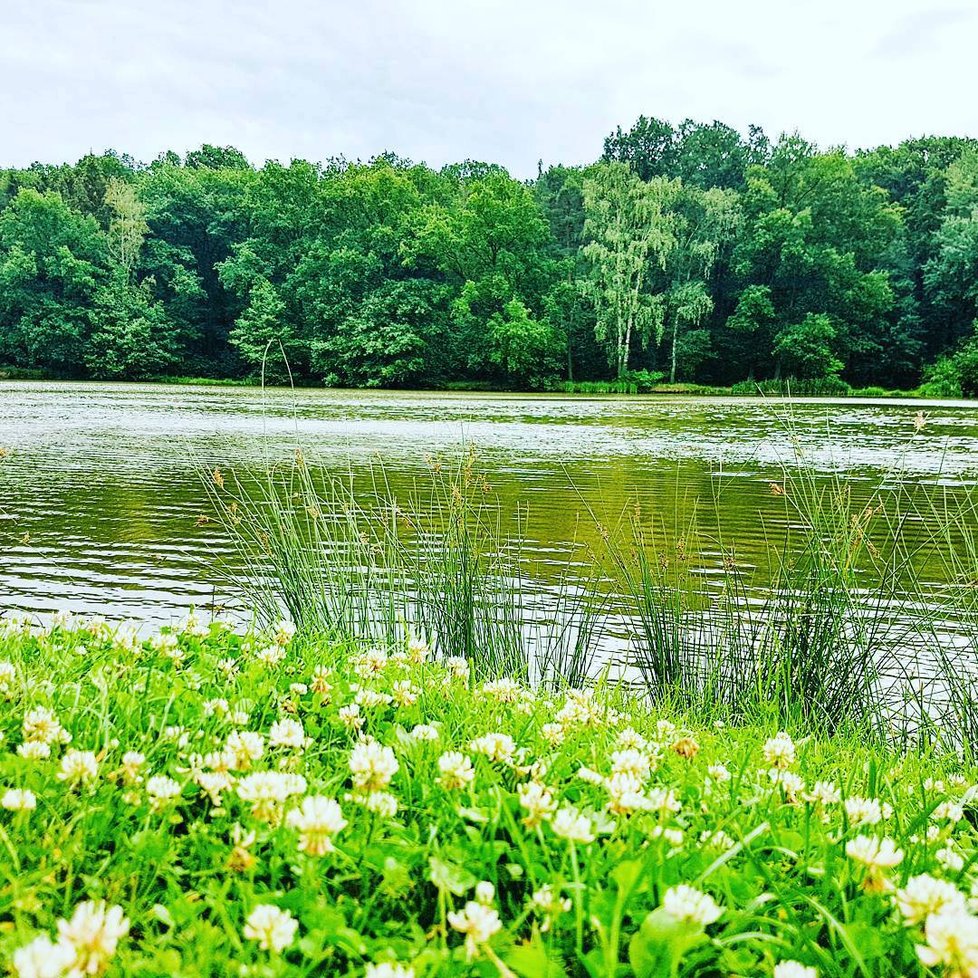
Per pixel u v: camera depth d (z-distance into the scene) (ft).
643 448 57.47
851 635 15.34
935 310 180.96
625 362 170.81
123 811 5.69
